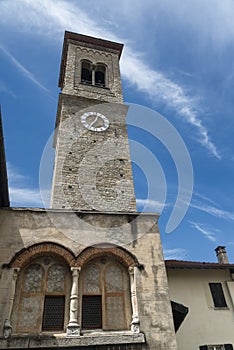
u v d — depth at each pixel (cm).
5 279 977
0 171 1027
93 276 1100
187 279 1532
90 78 2455
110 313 1027
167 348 946
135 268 1107
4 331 881
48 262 1088
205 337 1370
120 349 925
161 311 1021
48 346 880
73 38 2633
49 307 1001
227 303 1503
